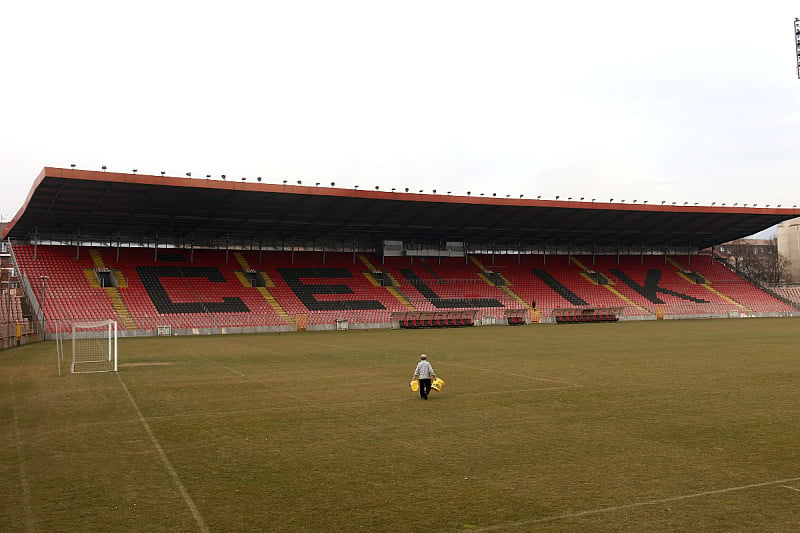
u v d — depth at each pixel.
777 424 15.27
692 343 39.69
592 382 22.50
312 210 59.69
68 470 11.75
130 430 15.09
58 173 44.12
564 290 78.62
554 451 12.91
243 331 56.62
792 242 113.06
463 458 12.45
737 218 74.38
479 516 9.30
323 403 18.66
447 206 60.94
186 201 53.44
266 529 8.85
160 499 10.12
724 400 18.66
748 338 43.75
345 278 71.62
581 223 73.12
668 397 19.23
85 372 26.58
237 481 11.06
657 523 8.96
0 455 12.81
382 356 33.03
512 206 61.75
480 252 83.19
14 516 9.37
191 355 34.16
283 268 70.88
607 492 10.33
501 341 43.06
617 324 65.62
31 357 33.78
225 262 69.12
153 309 57.09
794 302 85.69
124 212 56.31
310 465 12.04
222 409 17.77
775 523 8.93
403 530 8.79
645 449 13.01
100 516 9.36
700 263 92.94
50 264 60.03
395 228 70.19
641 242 89.94
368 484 10.85
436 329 59.72
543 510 9.52
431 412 17.16
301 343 42.84
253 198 53.56
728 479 10.96
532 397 19.42
